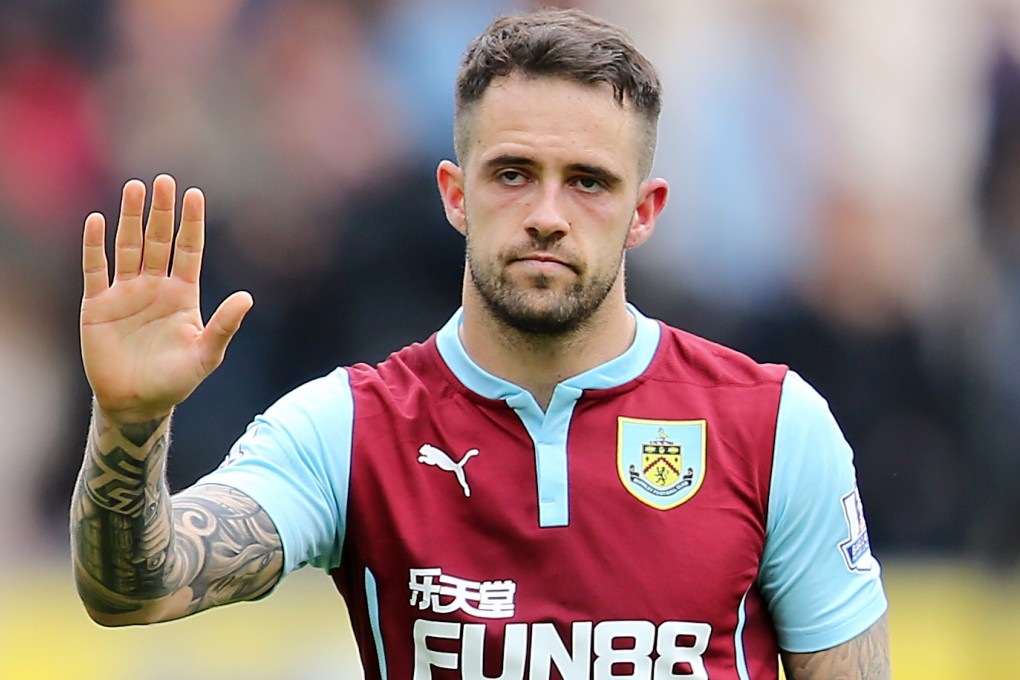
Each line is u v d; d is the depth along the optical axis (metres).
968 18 29.92
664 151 28.44
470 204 9.62
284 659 19.69
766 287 27.88
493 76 9.52
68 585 22.27
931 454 26.11
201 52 27.73
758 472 9.81
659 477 9.74
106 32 27.72
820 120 29.25
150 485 8.64
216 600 9.34
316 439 9.84
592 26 9.62
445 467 9.76
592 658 9.42
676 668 9.46
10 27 27.45
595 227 9.41
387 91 27.75
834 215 28.58
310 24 27.88
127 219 8.52
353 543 9.81
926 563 24.56
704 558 9.59
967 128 29.44
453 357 10.08
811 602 9.88
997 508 25.27
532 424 9.82
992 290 27.97
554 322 9.42
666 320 27.23
